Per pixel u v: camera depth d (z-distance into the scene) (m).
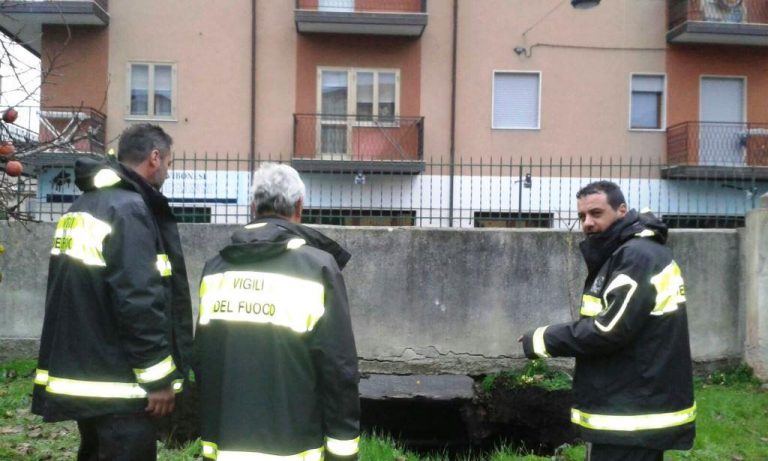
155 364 3.17
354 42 18.23
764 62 18.80
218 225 7.32
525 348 3.54
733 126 18.52
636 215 3.55
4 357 7.25
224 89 17.95
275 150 18.11
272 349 2.89
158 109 17.91
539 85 18.39
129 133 3.59
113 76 17.67
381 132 18.14
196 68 17.89
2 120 4.73
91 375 3.21
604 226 3.55
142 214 3.27
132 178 3.43
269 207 3.15
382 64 18.31
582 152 18.47
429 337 7.24
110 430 3.24
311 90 18.17
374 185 17.52
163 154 3.63
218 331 2.99
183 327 3.56
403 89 18.34
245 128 18.02
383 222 15.51
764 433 5.78
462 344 7.24
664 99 18.61
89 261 3.22
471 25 18.33
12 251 7.28
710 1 18.14
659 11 18.53
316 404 2.94
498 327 7.26
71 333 3.24
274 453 2.85
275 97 18.09
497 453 6.17
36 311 7.27
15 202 6.00
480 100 18.36
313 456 2.92
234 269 3.02
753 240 7.07
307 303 2.91
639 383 3.33
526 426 6.96
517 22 18.34
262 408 2.87
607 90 18.47
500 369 7.23
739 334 7.31
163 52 17.80
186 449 5.34
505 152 18.39
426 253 7.27
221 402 2.93
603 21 18.42
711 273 7.31
